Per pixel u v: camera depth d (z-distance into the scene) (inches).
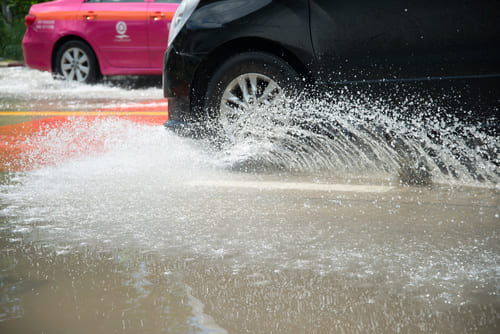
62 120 328.5
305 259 121.5
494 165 190.2
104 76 499.5
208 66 218.2
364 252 125.4
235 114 216.1
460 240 132.7
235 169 210.4
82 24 476.4
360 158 202.5
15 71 693.3
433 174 194.2
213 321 94.7
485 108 187.2
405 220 148.6
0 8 946.1
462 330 90.7
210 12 211.9
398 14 190.5
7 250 128.7
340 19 196.9
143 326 93.0
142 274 114.4
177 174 203.5
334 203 165.2
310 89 204.8
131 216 153.9
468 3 184.2
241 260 121.3
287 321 94.3
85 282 110.9
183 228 143.3
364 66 196.1
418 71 191.0
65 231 141.7
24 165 220.4
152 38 468.4
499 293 103.6
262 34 204.8
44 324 94.2
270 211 157.8
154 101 403.9
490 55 184.4
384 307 98.8
